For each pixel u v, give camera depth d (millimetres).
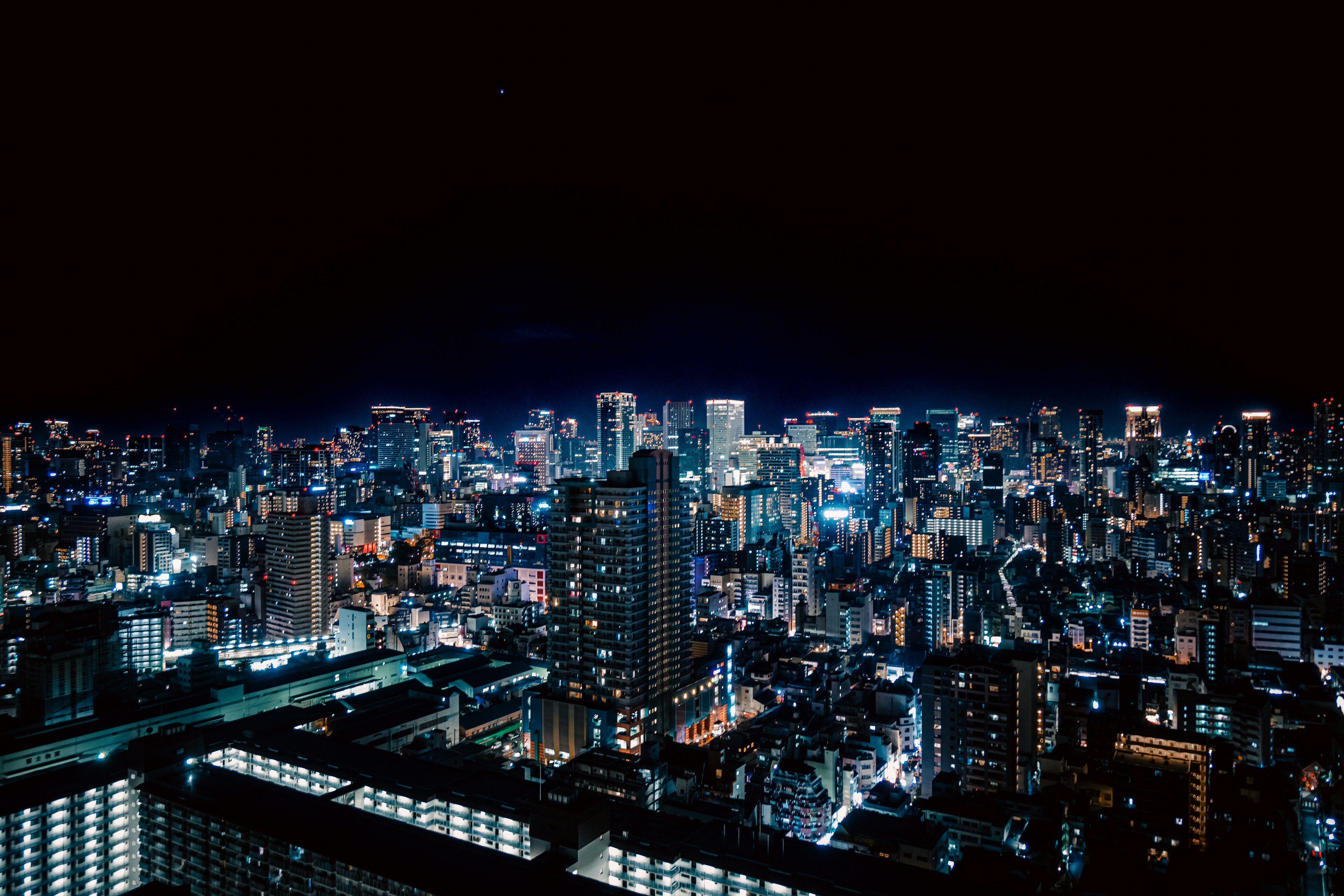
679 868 138125
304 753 196375
